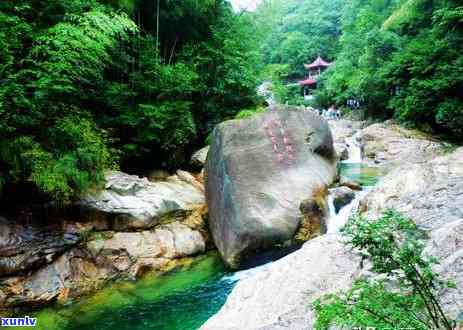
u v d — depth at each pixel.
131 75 10.87
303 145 9.16
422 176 6.79
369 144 17.59
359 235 2.33
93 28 7.85
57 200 7.11
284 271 4.91
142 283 7.09
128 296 6.67
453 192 5.65
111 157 9.12
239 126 8.58
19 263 6.30
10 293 6.02
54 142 7.53
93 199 7.57
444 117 15.72
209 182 9.04
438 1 19.66
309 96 37.75
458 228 4.02
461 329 2.50
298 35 42.22
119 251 7.38
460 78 15.22
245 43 15.43
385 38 22.59
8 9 7.44
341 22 39.12
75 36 7.47
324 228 8.14
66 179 7.02
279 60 43.34
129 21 8.69
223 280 7.20
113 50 10.52
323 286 4.32
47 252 6.65
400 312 2.14
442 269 3.41
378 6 31.22
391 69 19.75
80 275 6.82
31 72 7.05
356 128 22.84
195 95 13.65
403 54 19.25
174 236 8.18
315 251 5.10
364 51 26.80
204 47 13.92
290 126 9.20
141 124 10.64
